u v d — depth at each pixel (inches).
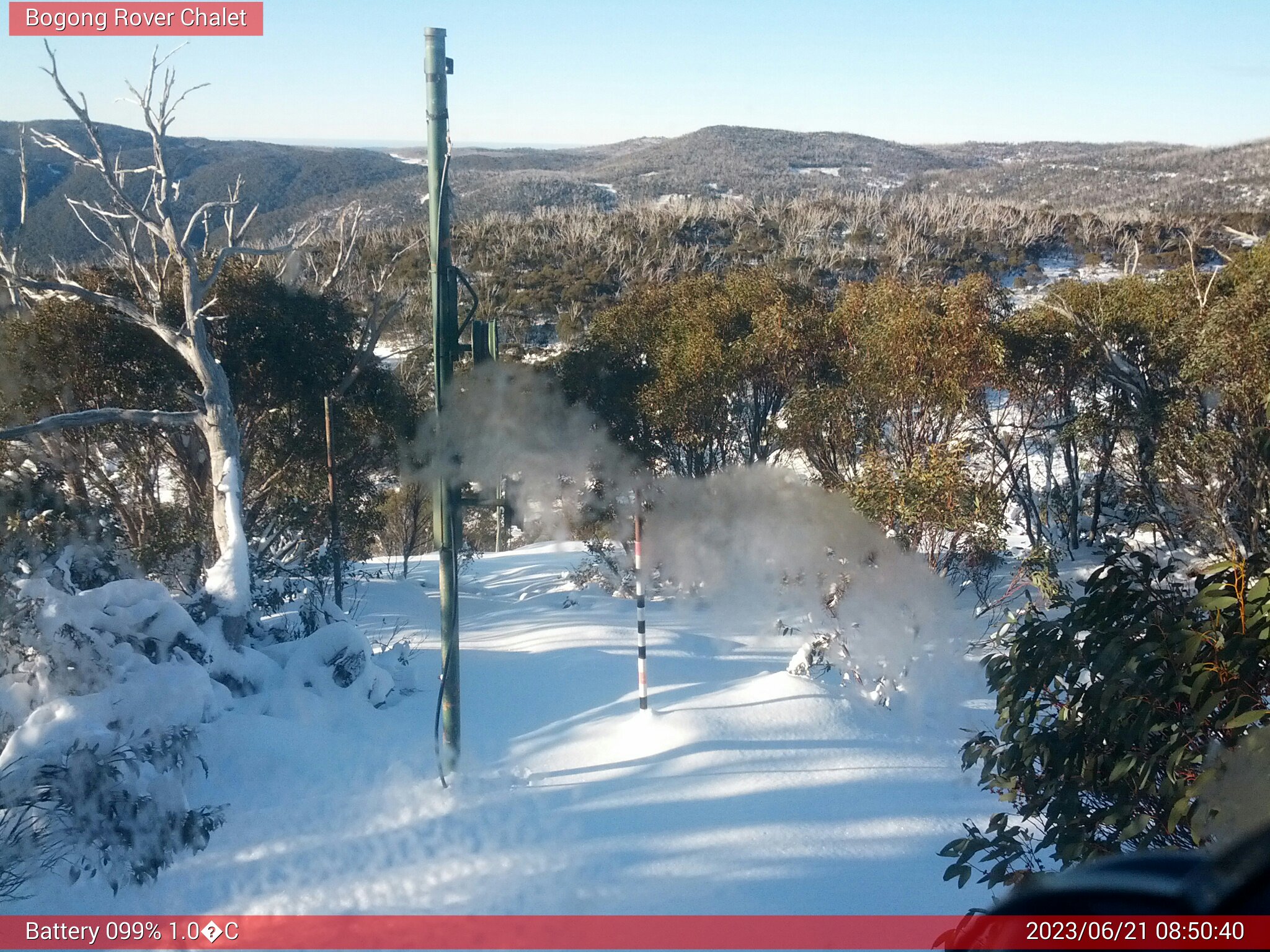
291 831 231.8
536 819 237.9
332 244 952.9
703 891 201.3
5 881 201.6
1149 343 718.5
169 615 287.1
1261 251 714.8
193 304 499.2
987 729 306.7
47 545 337.7
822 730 295.1
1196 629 137.3
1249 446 564.4
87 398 617.3
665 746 280.7
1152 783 144.3
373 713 313.3
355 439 689.0
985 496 488.7
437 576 725.9
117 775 218.4
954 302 645.3
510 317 1777.8
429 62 259.0
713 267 2337.6
